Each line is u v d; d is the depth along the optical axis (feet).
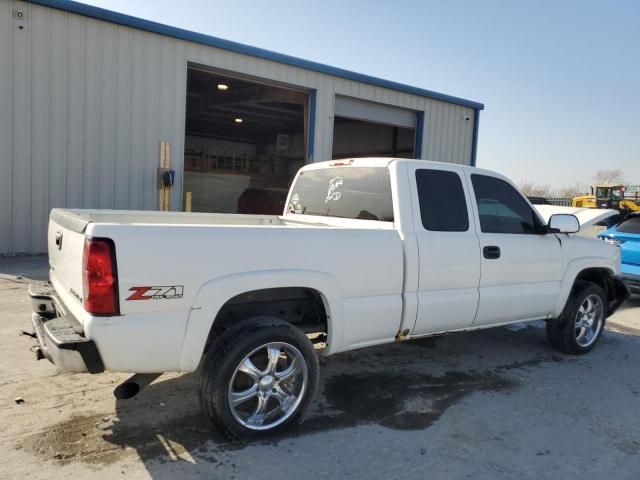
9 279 24.30
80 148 32.65
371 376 15.06
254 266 10.58
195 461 9.90
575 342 17.89
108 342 9.13
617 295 19.58
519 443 11.37
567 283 17.22
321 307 12.29
